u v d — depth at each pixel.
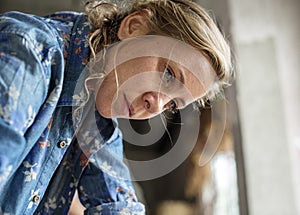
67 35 0.83
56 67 0.74
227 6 1.56
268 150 1.50
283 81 1.51
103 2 0.87
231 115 1.58
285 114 1.50
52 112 0.75
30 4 2.26
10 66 0.66
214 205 2.42
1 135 0.61
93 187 0.98
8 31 0.69
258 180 1.49
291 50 1.51
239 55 1.52
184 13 0.80
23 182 0.78
